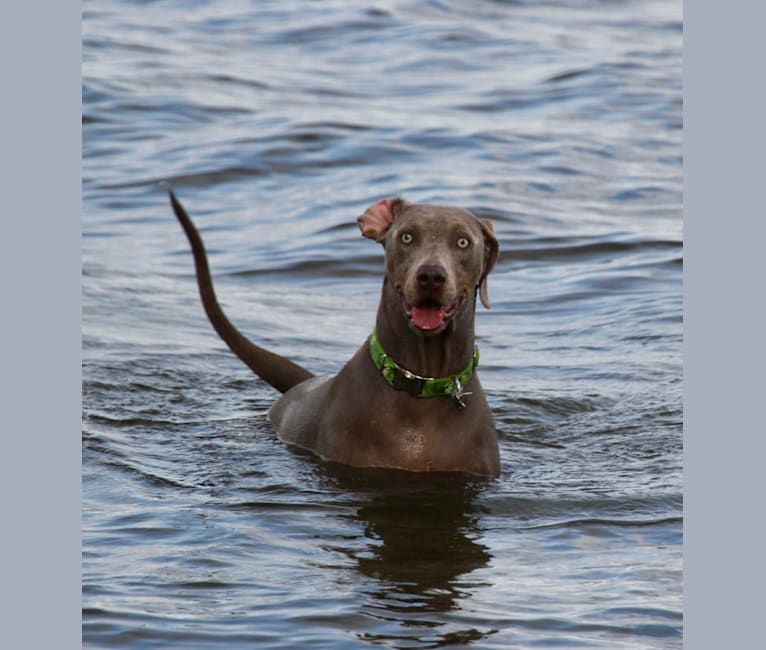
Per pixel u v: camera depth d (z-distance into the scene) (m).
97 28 28.25
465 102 23.66
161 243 16.91
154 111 22.59
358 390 9.84
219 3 31.08
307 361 12.77
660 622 7.18
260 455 9.99
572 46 28.06
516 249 16.59
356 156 20.41
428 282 8.91
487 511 8.87
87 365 12.19
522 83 25.05
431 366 9.58
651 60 27.08
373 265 16.09
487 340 13.55
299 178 19.62
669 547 8.23
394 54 27.02
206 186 19.27
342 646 6.84
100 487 9.17
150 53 26.31
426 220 9.24
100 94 23.27
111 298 14.44
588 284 15.33
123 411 11.06
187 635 6.94
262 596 7.42
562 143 21.36
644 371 12.38
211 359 12.72
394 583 7.64
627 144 21.66
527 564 7.97
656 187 19.47
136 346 12.90
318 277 15.73
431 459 9.66
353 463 9.76
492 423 9.90
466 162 20.23
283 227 17.48
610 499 9.09
